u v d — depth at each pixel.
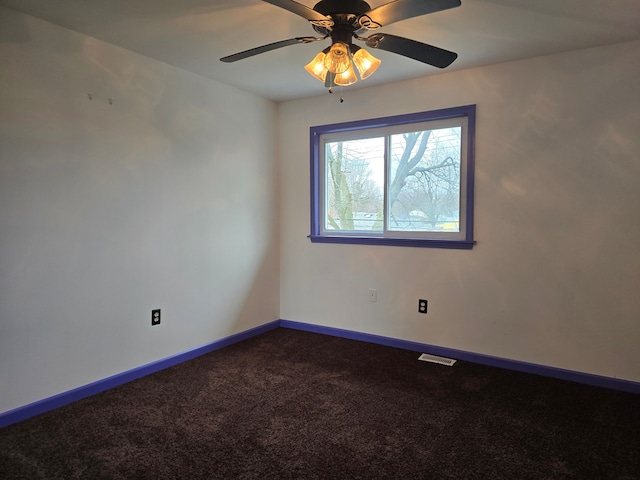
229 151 3.46
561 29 2.34
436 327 3.30
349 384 2.72
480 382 2.76
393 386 2.70
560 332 2.82
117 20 2.25
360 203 3.69
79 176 2.46
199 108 3.18
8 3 2.07
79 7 2.11
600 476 1.77
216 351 3.37
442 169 3.28
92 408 2.38
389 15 1.62
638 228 2.56
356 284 3.66
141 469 1.81
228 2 2.04
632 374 2.62
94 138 2.53
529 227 2.89
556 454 1.93
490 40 2.49
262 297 3.89
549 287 2.85
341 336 3.76
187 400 2.48
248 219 3.69
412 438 2.07
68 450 1.95
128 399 2.49
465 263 3.14
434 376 2.86
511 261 2.96
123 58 2.65
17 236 2.21
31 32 2.22
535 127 2.83
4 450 1.95
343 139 3.71
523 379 2.81
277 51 2.67
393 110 3.36
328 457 1.91
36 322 2.30
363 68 1.93
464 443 2.03
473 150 3.04
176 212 3.05
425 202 3.36
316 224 3.85
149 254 2.88
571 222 2.75
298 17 2.20
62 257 2.40
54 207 2.35
